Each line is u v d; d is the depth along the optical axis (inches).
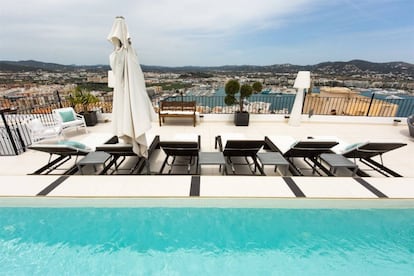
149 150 144.8
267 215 95.0
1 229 87.9
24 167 144.9
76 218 93.0
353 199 97.8
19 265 74.9
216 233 87.1
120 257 78.1
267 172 141.0
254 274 72.7
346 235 86.1
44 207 97.7
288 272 73.2
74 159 157.2
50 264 75.3
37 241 83.4
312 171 143.8
